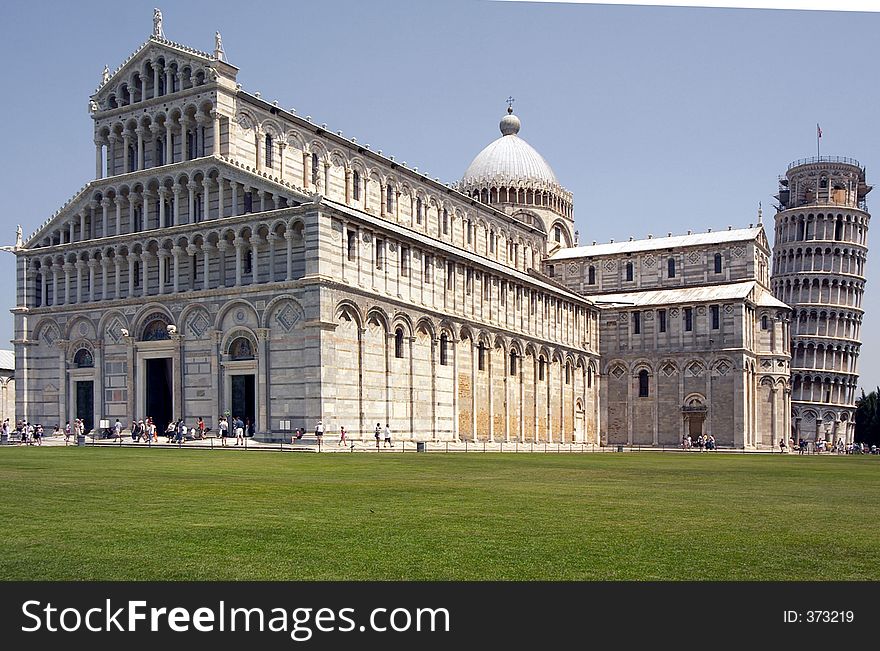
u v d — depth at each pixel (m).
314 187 105.12
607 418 148.25
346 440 85.75
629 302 148.62
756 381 144.12
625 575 20.25
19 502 31.55
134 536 24.38
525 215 160.25
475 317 110.94
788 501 35.22
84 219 103.06
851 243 197.38
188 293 93.31
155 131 98.25
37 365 105.50
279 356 87.38
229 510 29.84
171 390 98.00
